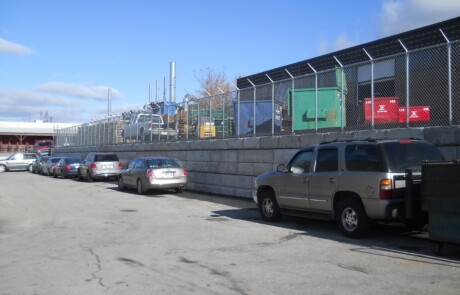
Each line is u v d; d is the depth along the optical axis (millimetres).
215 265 6703
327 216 9281
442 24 15602
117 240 8812
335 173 8875
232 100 18281
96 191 20172
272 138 15336
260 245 8180
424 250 7598
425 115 10961
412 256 7141
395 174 7914
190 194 18625
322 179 9148
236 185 17438
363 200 8188
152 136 25656
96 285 5738
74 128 44875
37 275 6246
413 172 7629
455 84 10234
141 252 7672
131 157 28484
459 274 6039
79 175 28250
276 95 15758
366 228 8383
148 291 5469
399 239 8617
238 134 17688
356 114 12773
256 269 6449
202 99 20516
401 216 7891
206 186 19469
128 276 6152
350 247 7914
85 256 7406
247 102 17281
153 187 17672
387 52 17609
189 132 21578
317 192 9281
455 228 6656
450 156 9953
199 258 7176
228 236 9125
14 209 13984
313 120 14242
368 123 12266
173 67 43781
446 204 6742
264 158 15836
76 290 5531
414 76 11297
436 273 6102
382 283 5656
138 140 27844
